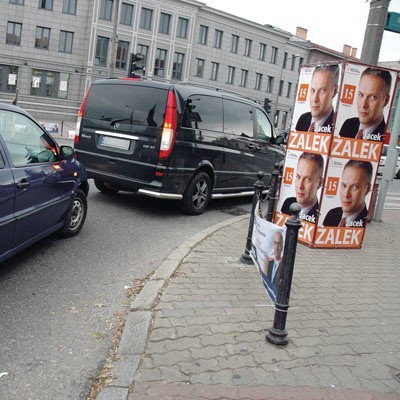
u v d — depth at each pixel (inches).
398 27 312.2
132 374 124.1
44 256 218.2
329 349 147.3
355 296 197.3
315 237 265.1
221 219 329.4
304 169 267.9
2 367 128.1
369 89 253.1
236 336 149.2
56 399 116.0
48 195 208.2
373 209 373.4
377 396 123.6
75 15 1788.9
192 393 117.7
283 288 145.0
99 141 313.6
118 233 266.8
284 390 122.2
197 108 307.7
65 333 149.3
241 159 357.4
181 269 207.0
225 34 2170.3
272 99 2445.9
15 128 192.7
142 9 1888.5
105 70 1844.2
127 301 176.2
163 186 292.4
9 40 1732.3
